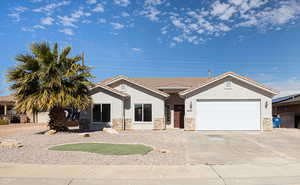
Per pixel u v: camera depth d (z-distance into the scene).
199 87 19.02
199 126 19.03
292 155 9.42
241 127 18.78
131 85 20.94
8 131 18.55
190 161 8.27
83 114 20.55
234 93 18.94
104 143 12.06
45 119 29.44
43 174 6.61
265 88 18.45
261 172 6.88
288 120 24.98
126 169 7.10
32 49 15.96
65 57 16.69
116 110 20.44
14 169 7.08
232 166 7.54
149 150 10.11
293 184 5.89
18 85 15.73
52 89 15.82
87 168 7.18
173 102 22.61
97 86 20.23
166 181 6.08
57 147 10.77
